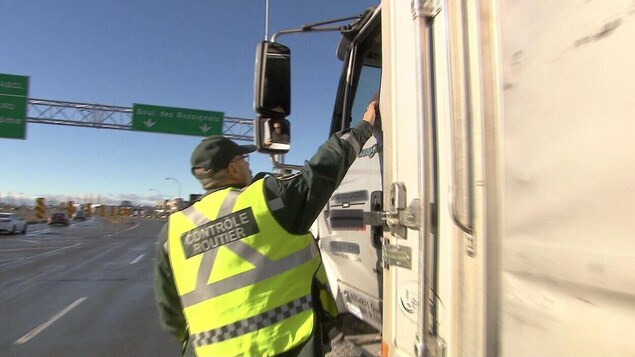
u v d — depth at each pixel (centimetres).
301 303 164
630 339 77
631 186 77
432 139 138
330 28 281
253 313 161
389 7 168
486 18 116
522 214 102
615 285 80
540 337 96
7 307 782
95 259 1569
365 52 283
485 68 116
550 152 95
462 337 120
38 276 1161
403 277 151
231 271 164
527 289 100
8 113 2041
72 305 797
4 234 2927
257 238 165
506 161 108
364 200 249
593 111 85
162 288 187
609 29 83
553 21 95
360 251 254
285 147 251
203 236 171
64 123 2392
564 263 90
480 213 115
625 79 79
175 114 2391
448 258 129
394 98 161
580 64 88
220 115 2447
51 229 3725
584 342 85
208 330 164
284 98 253
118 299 850
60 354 524
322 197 171
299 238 168
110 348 549
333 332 255
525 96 102
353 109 293
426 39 142
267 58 251
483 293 112
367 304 245
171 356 519
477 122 117
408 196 149
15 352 533
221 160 181
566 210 90
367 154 246
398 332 154
